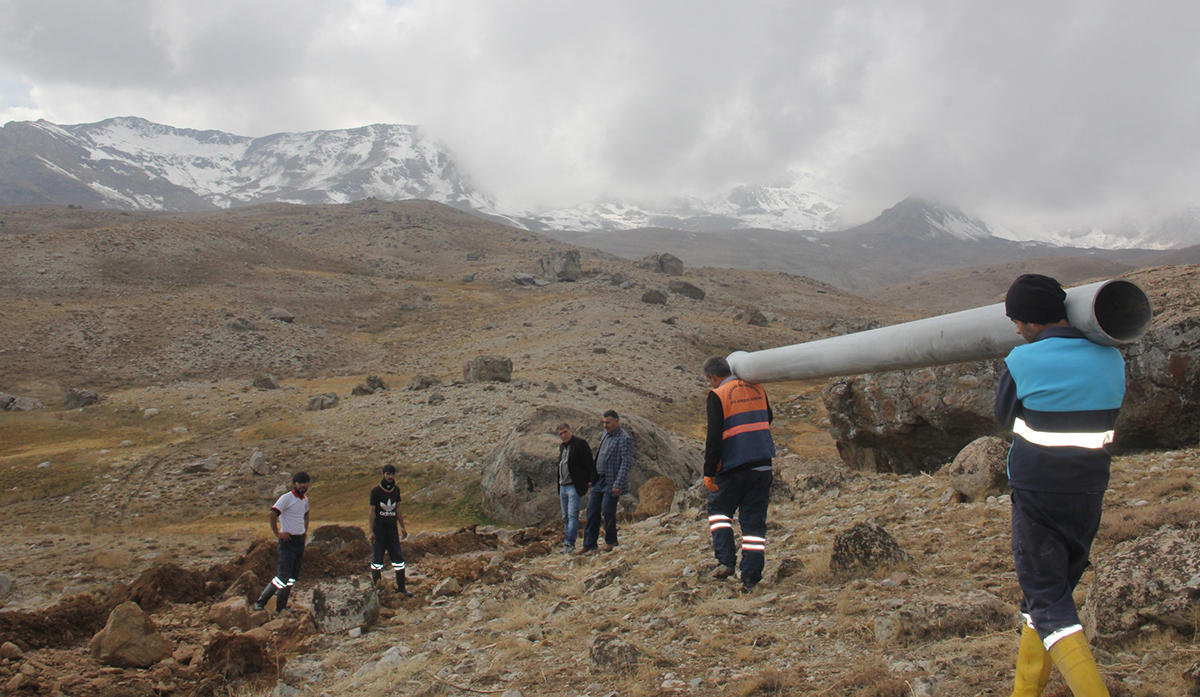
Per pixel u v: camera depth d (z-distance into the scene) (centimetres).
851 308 12456
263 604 920
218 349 6606
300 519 938
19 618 698
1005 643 388
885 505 886
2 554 1827
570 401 3838
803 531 827
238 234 12219
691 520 1085
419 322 8925
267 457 3197
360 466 3014
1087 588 462
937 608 430
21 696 554
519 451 2133
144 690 584
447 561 1266
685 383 5169
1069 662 278
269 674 627
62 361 6019
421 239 16125
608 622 573
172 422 4022
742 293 12594
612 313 8162
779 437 3884
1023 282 295
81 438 3806
